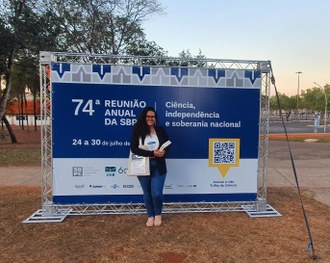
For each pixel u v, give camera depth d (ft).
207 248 13.62
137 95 17.13
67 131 16.94
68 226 16.02
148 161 15.20
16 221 16.66
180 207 18.70
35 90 101.71
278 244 14.08
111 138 17.20
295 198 21.71
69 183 17.19
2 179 27.37
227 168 18.10
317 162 37.96
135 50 73.26
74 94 16.80
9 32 55.42
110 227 15.90
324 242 14.35
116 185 17.47
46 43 59.98
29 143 68.28
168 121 17.48
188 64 22.47
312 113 298.15
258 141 18.17
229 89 17.74
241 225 16.33
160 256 12.86
